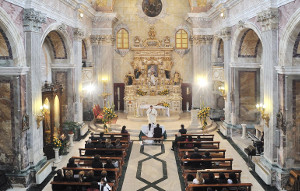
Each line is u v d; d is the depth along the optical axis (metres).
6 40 9.36
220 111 20.91
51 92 12.94
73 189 8.43
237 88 15.65
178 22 22.81
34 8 10.33
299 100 9.79
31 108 10.27
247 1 12.85
